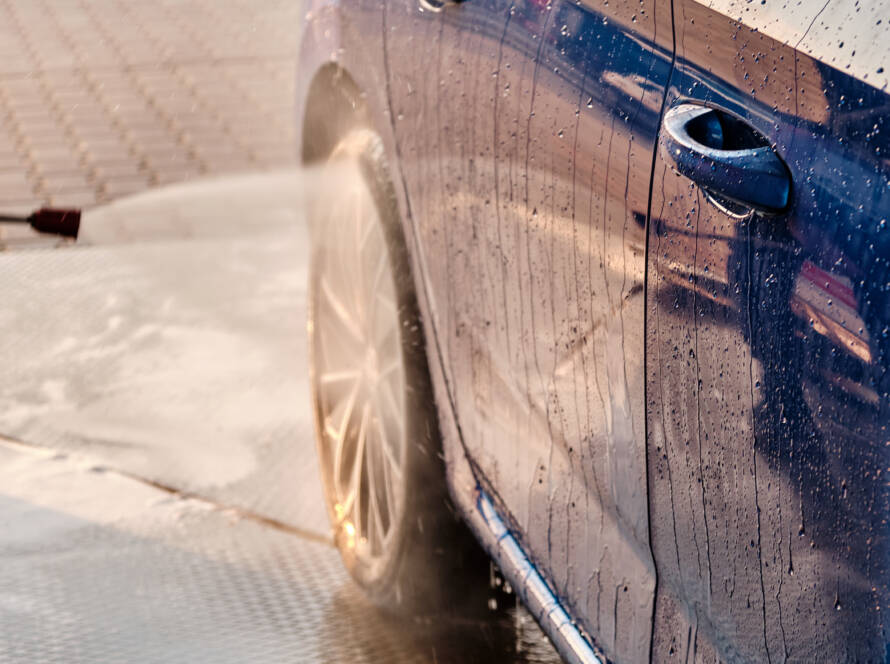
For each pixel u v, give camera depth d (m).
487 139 2.00
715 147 1.39
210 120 7.76
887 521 1.16
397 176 2.44
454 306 2.23
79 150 7.07
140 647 2.61
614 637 1.76
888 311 1.15
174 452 3.64
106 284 5.04
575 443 1.80
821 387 1.23
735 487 1.39
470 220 2.11
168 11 11.53
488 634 2.62
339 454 2.90
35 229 2.29
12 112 7.98
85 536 3.14
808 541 1.27
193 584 2.89
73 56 9.68
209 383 4.12
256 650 2.59
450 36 2.15
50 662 2.55
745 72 1.35
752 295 1.33
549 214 1.80
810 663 1.30
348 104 2.75
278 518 3.24
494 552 2.16
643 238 1.55
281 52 9.77
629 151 1.57
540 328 1.88
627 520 1.67
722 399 1.40
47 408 3.97
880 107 1.16
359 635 2.65
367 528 2.79
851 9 1.22
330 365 2.99
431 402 2.41
